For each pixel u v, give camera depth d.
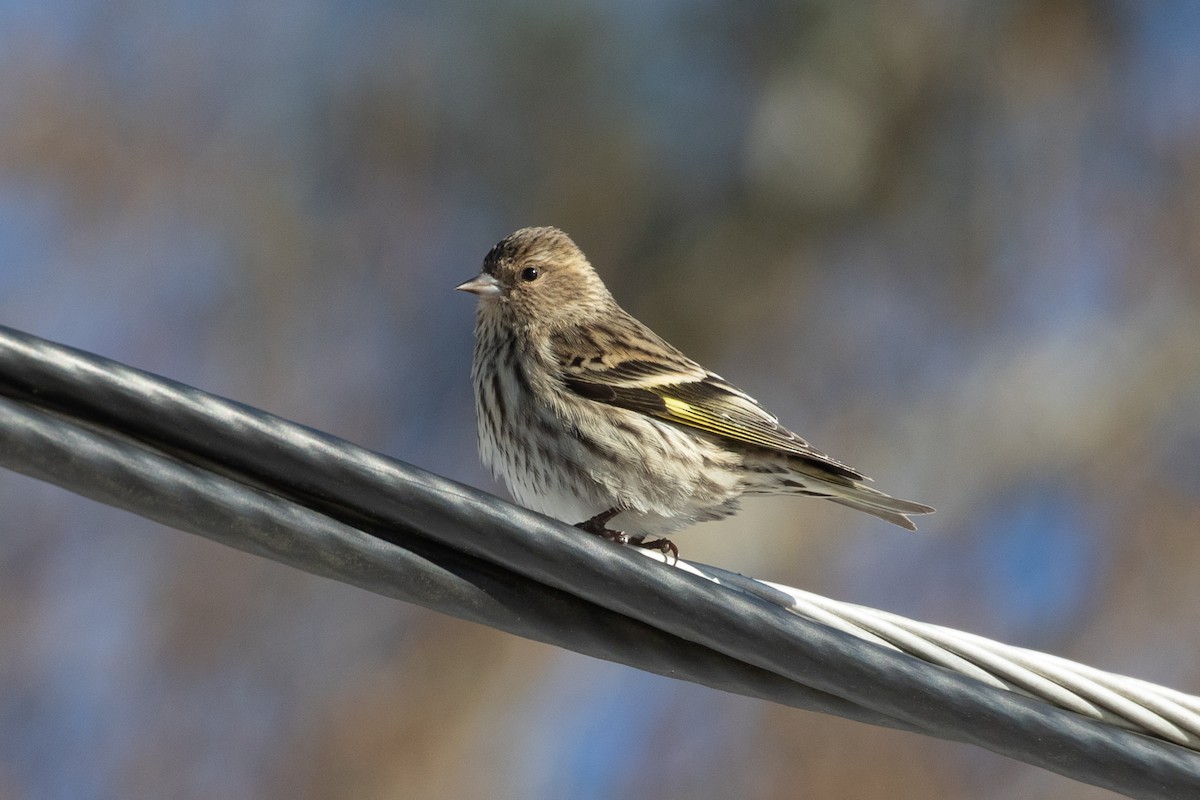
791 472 8.51
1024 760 5.87
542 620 5.69
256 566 15.34
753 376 16.14
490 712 15.38
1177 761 5.89
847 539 15.81
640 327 9.27
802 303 16.17
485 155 16.00
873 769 14.02
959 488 16.16
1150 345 16.14
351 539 5.43
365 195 16.33
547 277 9.30
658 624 5.63
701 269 15.85
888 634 6.16
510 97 15.90
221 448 5.23
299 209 16.42
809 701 5.91
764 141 15.74
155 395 5.13
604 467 8.42
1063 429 16.12
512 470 8.72
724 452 8.49
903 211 16.28
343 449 5.32
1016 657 6.09
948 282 16.44
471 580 5.61
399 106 16.14
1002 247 16.50
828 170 15.90
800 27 15.80
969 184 16.39
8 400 4.95
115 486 5.06
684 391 8.49
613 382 8.48
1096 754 5.84
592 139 15.74
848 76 15.89
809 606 6.23
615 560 5.55
